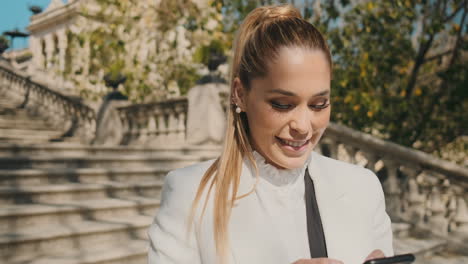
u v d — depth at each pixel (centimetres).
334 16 627
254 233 101
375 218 115
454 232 489
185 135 729
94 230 371
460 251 477
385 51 646
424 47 648
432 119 649
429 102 652
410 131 652
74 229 364
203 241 100
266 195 106
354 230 108
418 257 455
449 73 610
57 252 347
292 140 92
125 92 911
